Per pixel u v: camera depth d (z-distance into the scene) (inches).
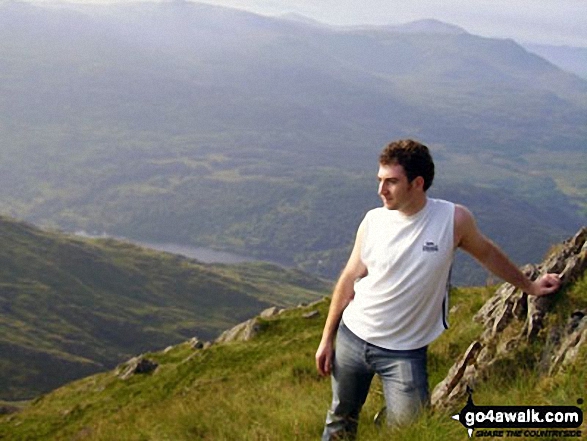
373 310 152.4
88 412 580.4
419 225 149.9
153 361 668.1
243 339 579.8
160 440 245.8
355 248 159.8
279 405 242.5
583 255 177.2
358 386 158.2
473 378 177.8
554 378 153.0
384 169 149.7
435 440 146.8
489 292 306.5
